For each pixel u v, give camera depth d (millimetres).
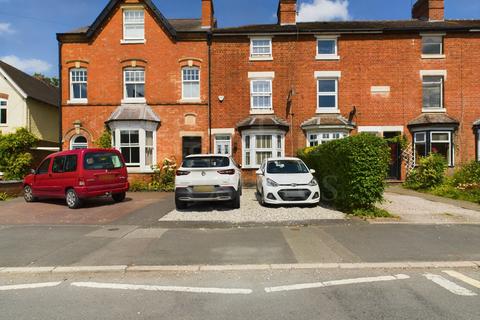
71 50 17953
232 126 17844
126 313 3803
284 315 3729
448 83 17734
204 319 3650
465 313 3736
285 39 18047
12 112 20797
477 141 17359
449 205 10977
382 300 4094
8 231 7707
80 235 7281
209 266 5309
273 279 4836
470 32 17828
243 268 5242
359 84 17859
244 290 4441
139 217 9188
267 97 18031
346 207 9578
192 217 9016
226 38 17984
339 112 17797
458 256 5734
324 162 11180
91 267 5266
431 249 6141
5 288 4570
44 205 11539
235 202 10148
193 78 18078
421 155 17406
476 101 17672
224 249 6191
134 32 18109
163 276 4992
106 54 17922
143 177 16203
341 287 4516
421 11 20531
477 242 6598
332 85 18094
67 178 10898
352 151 8992
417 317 3656
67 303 4078
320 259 5621
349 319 3623
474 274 4984
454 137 17250
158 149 17703
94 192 10875
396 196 13148
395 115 17719
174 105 17797
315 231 7512
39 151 16719
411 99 17734
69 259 5664
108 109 17828
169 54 17891
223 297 4230
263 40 18094
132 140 17016
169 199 12664
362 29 17672
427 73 17734
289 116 17828
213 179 9531
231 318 3672
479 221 8531
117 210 10305
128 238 6996
